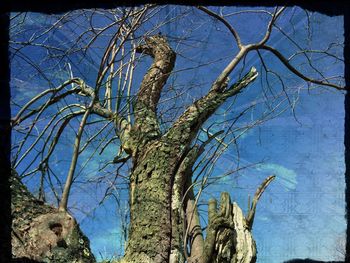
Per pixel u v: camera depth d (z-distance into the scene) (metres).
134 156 4.13
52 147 4.72
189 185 4.14
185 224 3.96
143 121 4.32
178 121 4.18
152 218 3.66
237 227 4.01
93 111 4.86
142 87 4.63
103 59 4.13
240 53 4.55
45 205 3.26
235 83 4.42
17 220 3.05
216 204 4.14
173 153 3.98
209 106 4.20
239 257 3.89
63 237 3.04
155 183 3.83
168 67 4.81
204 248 3.85
